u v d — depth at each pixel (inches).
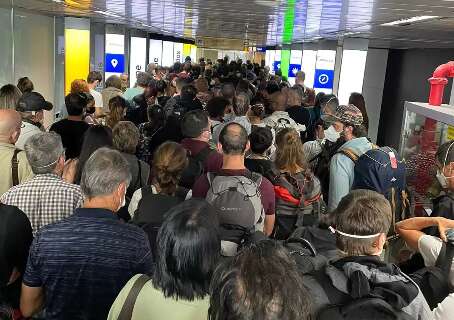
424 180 145.1
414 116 164.1
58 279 83.2
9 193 108.7
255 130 146.4
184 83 313.4
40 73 467.2
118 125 149.2
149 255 87.4
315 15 277.9
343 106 156.1
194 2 251.6
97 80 307.0
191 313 69.3
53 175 111.0
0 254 96.0
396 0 182.4
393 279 67.9
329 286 68.1
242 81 317.4
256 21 364.2
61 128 186.2
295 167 136.5
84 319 85.0
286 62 856.3
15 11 415.5
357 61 487.2
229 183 113.5
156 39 792.9
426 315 68.9
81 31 465.1
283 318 49.8
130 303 71.0
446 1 173.5
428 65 559.5
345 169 144.6
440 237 94.1
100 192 85.8
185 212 71.6
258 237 104.7
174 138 208.1
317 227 109.1
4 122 127.8
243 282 51.1
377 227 72.9
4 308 82.4
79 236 83.5
